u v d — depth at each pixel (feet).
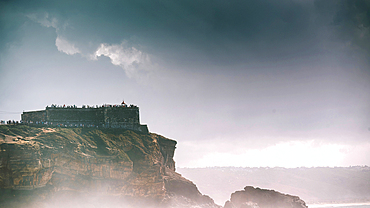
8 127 443.32
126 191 477.77
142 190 494.59
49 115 516.32
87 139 481.87
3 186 398.21
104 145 483.51
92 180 452.76
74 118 524.93
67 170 441.27
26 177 399.65
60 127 488.02
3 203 389.19
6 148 399.85
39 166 410.11
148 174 502.79
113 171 467.11
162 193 517.14
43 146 429.38
